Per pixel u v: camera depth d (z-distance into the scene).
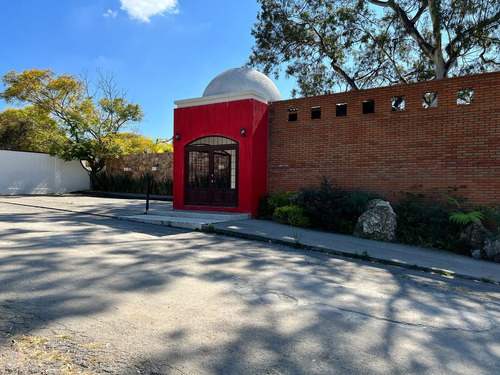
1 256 5.70
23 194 21.70
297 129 12.19
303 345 3.25
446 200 9.62
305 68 20.61
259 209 11.90
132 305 3.96
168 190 21.39
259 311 4.04
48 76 22.62
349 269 6.53
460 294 5.43
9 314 3.46
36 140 25.06
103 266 5.46
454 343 3.52
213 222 10.16
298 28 18.53
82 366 2.64
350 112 11.26
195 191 12.95
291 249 8.00
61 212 12.40
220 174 12.48
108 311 3.73
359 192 10.57
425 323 4.02
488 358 3.23
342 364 2.94
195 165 12.98
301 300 4.52
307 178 11.96
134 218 10.95
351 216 10.26
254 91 11.69
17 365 2.59
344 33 18.11
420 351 3.28
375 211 9.54
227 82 14.28
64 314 3.57
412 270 6.93
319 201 10.35
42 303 3.81
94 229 8.87
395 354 3.19
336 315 4.07
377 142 10.81
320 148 11.76
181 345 3.10
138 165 23.27
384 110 10.72
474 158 9.40
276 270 5.96
